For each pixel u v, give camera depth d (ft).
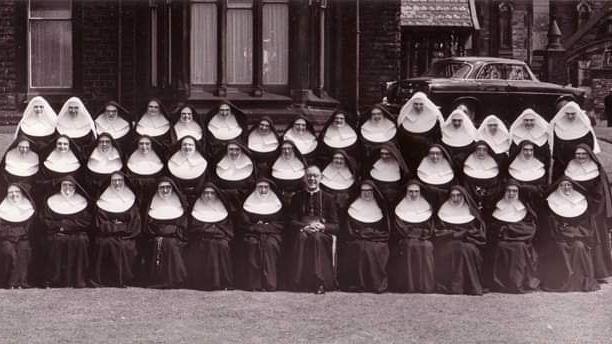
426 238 38.81
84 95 64.28
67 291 37.96
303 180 39.75
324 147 41.01
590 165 40.57
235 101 57.26
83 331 31.48
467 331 31.99
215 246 38.55
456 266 38.40
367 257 38.60
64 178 39.06
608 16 154.81
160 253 38.68
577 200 39.50
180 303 35.86
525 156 40.14
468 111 67.41
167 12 58.59
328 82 60.49
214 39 57.82
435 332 31.86
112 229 38.75
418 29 101.35
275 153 40.60
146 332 31.45
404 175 40.24
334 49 60.80
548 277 39.27
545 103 68.85
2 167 40.09
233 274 39.04
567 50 156.87
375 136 41.11
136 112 61.31
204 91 57.77
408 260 38.58
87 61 63.87
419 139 41.34
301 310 34.99
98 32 63.82
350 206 39.19
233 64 57.82
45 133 41.34
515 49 171.53
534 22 177.47
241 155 39.99
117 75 63.57
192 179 39.75
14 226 38.73
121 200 39.11
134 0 62.28
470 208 39.01
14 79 65.87
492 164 40.22
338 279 39.06
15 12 65.72
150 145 40.04
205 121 41.93
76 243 38.68
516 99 68.28
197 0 57.72
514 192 38.99
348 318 33.76
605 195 40.55
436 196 39.32
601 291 39.01
